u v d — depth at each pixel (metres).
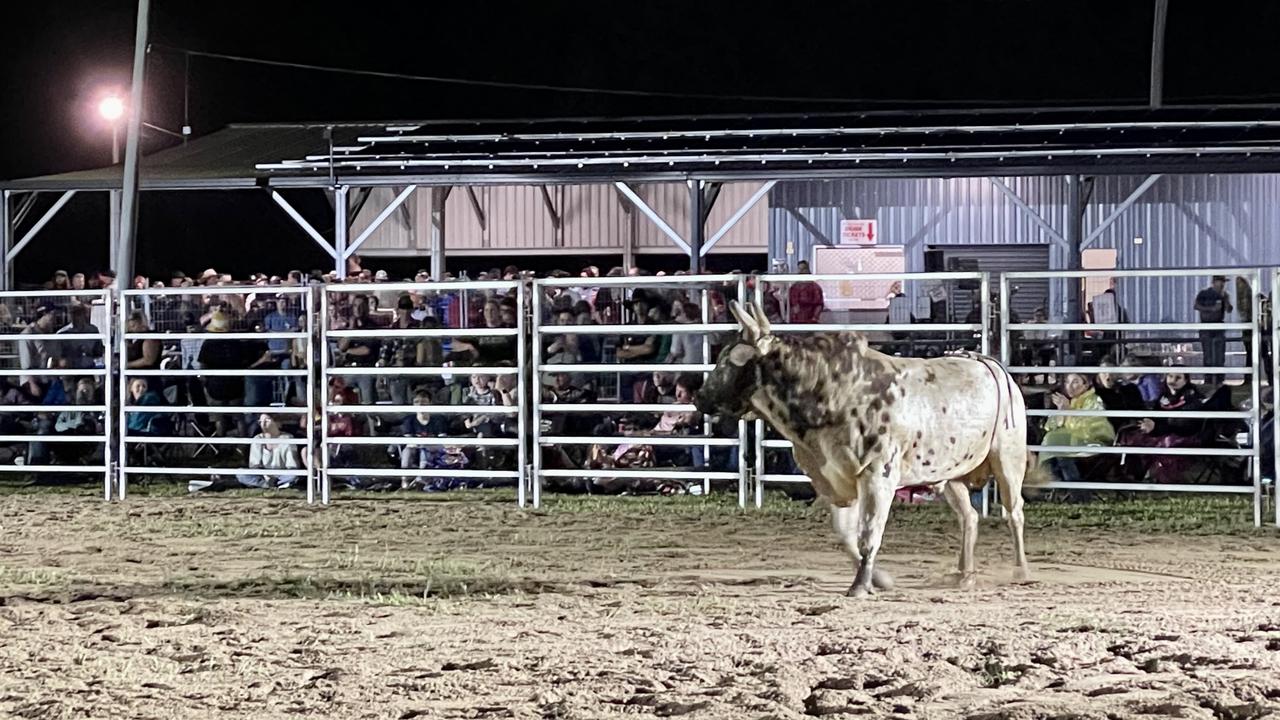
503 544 14.19
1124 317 19.64
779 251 31.00
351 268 23.62
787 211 30.97
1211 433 17.03
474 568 12.56
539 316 17.27
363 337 17.89
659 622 9.42
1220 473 17.47
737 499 17.34
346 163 27.23
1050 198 30.17
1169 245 30.02
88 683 7.80
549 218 32.78
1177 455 17.19
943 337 18.02
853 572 12.27
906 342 17.16
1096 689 6.82
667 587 11.44
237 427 19.48
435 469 18.58
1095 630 8.41
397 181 27.38
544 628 9.23
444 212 32.91
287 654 8.53
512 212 32.84
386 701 7.13
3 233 28.39
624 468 17.95
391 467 18.81
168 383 19.69
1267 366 16.61
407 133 28.50
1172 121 26.53
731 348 10.80
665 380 17.77
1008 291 16.27
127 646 8.98
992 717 6.32
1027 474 12.25
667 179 26.95
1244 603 10.10
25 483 20.20
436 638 8.95
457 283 17.48
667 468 17.92
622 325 17.22
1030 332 19.22
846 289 23.58
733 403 10.80
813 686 7.16
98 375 19.31
